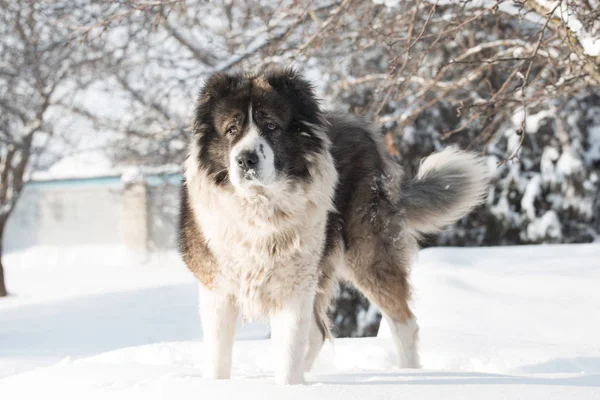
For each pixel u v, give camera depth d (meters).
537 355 5.17
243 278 4.22
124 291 10.48
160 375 4.27
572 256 8.44
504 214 12.03
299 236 4.18
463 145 12.03
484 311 6.64
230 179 4.07
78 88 12.80
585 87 7.24
